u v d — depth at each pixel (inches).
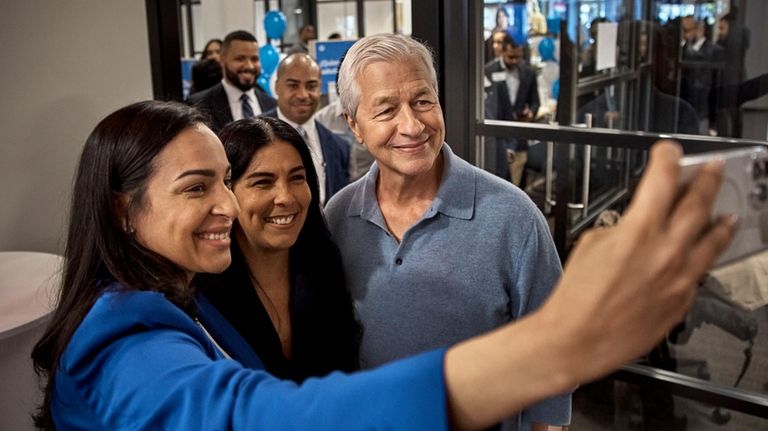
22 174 115.3
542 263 54.7
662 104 94.9
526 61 141.8
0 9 110.0
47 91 114.7
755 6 84.7
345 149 138.6
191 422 23.1
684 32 91.7
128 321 28.7
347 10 320.8
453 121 89.8
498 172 95.7
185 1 232.8
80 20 114.7
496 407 17.9
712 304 93.3
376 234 56.9
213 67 160.1
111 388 26.5
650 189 14.5
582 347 16.1
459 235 54.4
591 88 102.5
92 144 34.3
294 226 52.3
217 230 34.2
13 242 116.4
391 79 51.5
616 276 15.1
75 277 33.6
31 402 83.0
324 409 20.1
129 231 33.7
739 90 87.4
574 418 103.7
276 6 310.2
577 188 99.7
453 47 87.7
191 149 33.3
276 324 54.3
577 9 103.1
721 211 15.5
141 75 118.0
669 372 91.5
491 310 54.6
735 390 86.7
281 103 132.8
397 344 55.8
